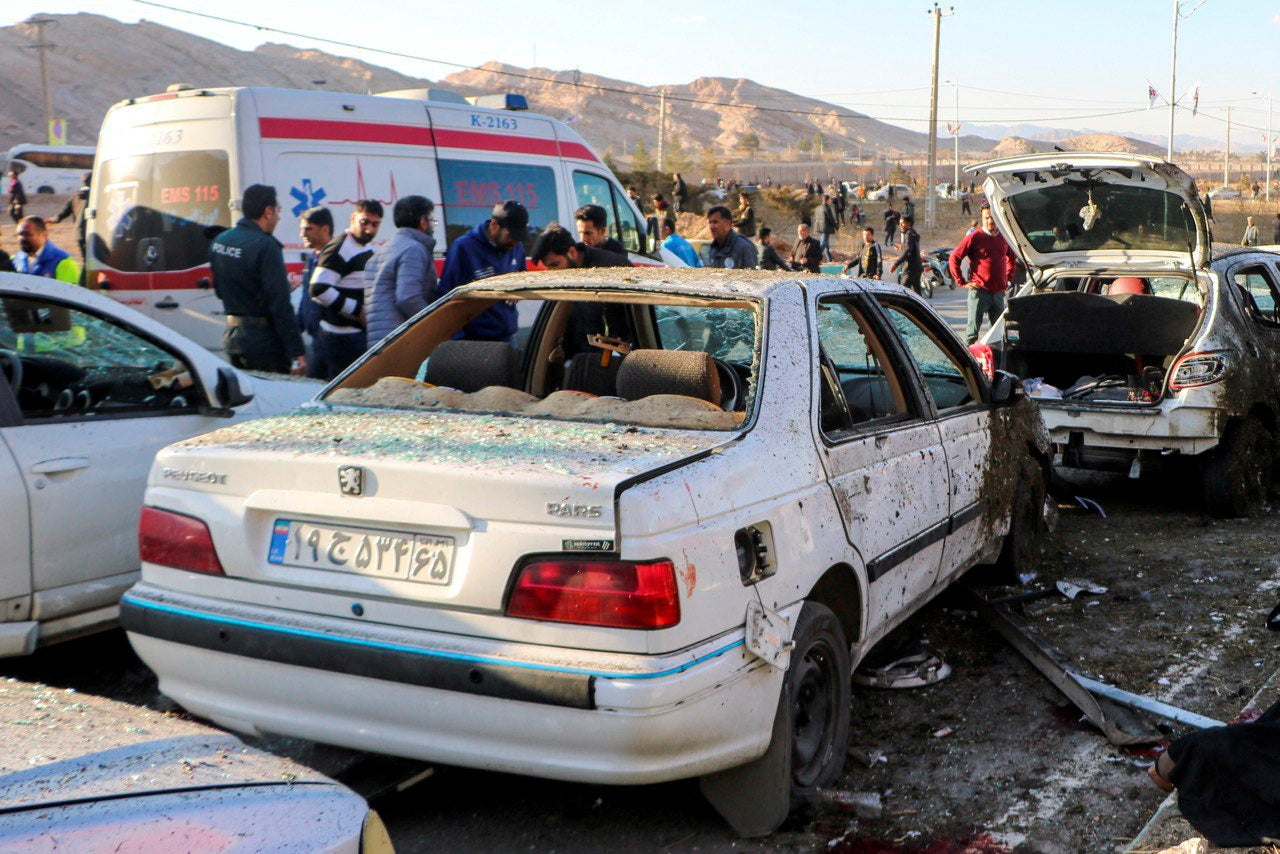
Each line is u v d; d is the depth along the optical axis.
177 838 1.85
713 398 3.72
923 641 4.99
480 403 3.83
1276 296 8.13
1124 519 7.28
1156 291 8.66
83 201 12.68
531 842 3.39
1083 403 7.16
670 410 3.55
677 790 3.71
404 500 3.03
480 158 9.93
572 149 10.95
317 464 3.13
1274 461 7.70
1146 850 3.24
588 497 2.87
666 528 2.90
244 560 3.23
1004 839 3.40
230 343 7.32
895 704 4.43
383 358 4.25
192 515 3.33
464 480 2.96
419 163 9.41
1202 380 6.89
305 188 8.71
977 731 4.18
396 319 7.10
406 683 2.98
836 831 3.45
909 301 4.80
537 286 4.16
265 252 7.11
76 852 1.75
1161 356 7.83
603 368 4.59
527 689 2.85
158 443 4.51
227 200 8.51
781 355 3.66
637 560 2.84
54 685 4.57
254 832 1.94
